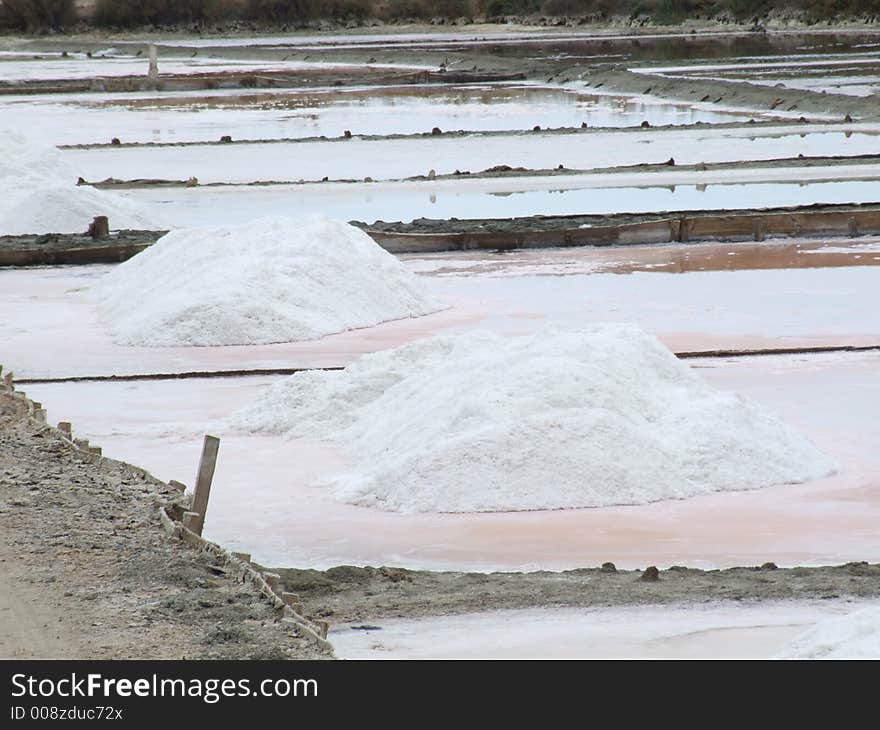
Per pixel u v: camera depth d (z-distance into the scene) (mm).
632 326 46000
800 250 83000
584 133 143000
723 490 39781
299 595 30375
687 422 41719
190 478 41062
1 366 50688
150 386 53500
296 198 104938
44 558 30688
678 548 35125
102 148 138000
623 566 33844
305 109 178250
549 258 81812
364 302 65375
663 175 113500
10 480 37125
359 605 29734
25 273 78438
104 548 31500
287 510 38438
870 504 38625
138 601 28047
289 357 57875
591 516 37594
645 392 42750
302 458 43406
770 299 68562
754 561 34094
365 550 35250
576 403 40875
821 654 22453
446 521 37312
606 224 88312
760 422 42594
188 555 31172
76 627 26484
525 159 125500
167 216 96375
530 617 28797
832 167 115688
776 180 109938
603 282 73688
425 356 47656
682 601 29734
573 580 31844
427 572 33000
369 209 99250
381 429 43594
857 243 85250
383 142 139875
